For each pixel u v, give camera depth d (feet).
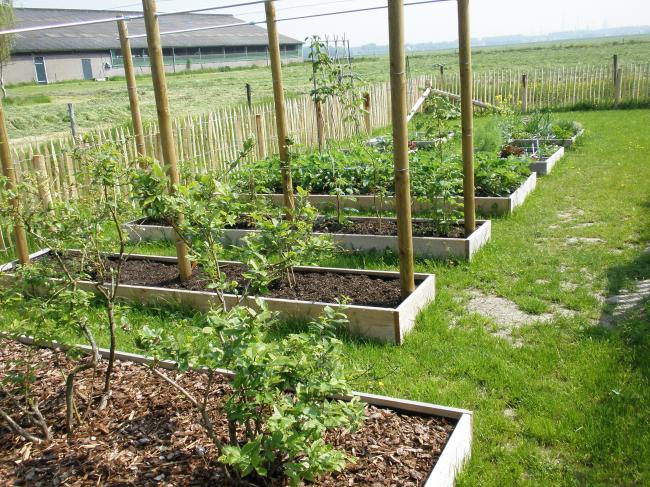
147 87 114.83
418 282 18.71
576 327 16.30
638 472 10.64
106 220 13.47
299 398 8.70
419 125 31.48
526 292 19.16
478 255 22.38
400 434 10.98
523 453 11.35
